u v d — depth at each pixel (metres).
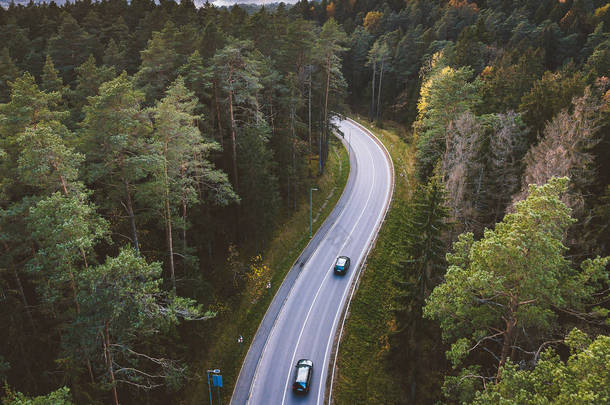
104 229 18.27
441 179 32.53
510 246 14.15
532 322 15.82
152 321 17.67
